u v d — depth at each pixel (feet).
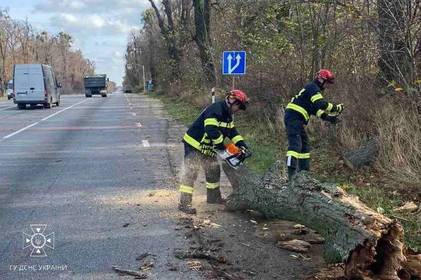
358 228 13.73
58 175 28.96
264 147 36.83
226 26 67.97
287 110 25.26
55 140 45.52
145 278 14.53
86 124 62.18
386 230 13.39
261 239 17.85
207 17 81.61
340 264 14.99
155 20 195.00
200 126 21.13
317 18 41.65
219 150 20.24
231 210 20.99
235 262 15.80
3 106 111.45
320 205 15.66
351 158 27.40
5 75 276.62
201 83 90.84
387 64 29.35
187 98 97.76
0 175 29.07
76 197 23.62
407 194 22.50
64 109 97.14
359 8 33.99
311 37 43.83
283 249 16.88
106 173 29.48
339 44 39.81
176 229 18.83
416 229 18.25
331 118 24.79
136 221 19.79
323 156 31.04
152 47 197.26
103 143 43.29
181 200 21.02
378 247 13.57
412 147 24.49
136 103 122.21
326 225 15.43
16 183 26.84
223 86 71.31
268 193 18.52
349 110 31.42
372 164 26.81
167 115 76.43
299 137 24.81
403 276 13.48
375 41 32.01
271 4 48.49
